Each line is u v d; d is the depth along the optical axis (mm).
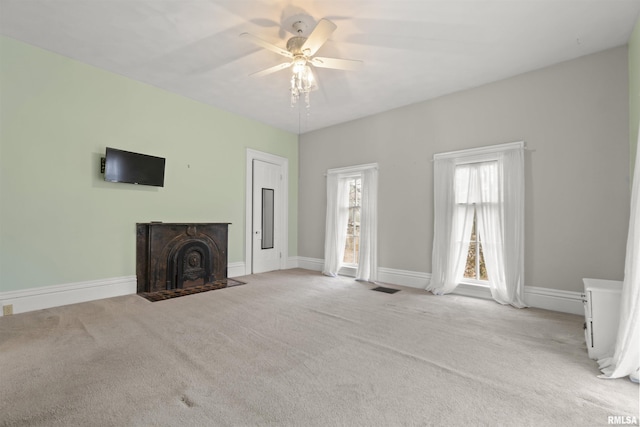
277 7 2639
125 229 4004
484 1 2529
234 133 5336
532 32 2953
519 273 3670
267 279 5160
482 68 3666
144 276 4160
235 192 5355
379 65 3611
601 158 3264
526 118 3748
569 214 3447
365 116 5406
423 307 3600
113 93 3889
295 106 4992
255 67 3740
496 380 1969
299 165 6570
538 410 1655
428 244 4590
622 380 1966
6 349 2352
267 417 1582
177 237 4379
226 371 2057
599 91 3281
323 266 6012
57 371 2027
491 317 3240
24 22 2871
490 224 3963
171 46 3279
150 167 4145
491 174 3996
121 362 2164
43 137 3346
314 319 3141
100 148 3777
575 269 3404
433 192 4543
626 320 1960
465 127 4246
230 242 5273
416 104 4758
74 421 1535
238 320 3086
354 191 5672
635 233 1925
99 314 3205
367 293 4258
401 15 2721
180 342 2523
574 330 2863
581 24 2818
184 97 4641
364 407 1676
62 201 3480
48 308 3369
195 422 1538
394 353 2359
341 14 2715
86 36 3104
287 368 2107
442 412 1637
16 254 3178
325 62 2941
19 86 3193
